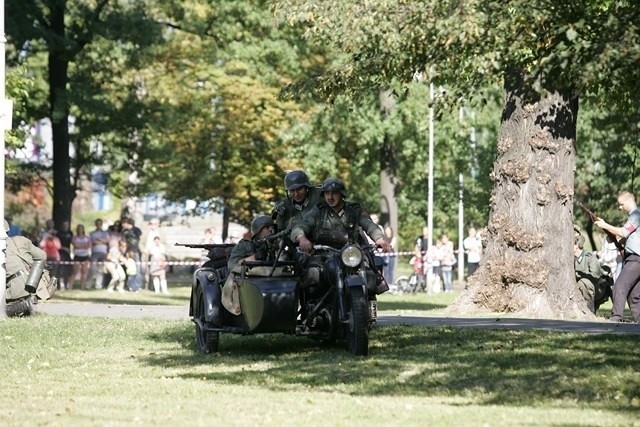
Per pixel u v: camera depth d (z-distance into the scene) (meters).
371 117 69.50
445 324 26.66
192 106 75.19
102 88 63.06
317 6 29.88
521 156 32.84
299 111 74.56
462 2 24.77
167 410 16.81
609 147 63.69
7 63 58.12
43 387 19.47
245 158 77.81
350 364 21.38
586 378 19.34
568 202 32.78
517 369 20.33
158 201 92.81
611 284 33.75
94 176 81.19
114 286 55.84
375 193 83.62
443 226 89.19
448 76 31.61
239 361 22.56
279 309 22.30
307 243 22.34
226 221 80.38
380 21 27.88
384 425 15.38
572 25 22.17
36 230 75.19
